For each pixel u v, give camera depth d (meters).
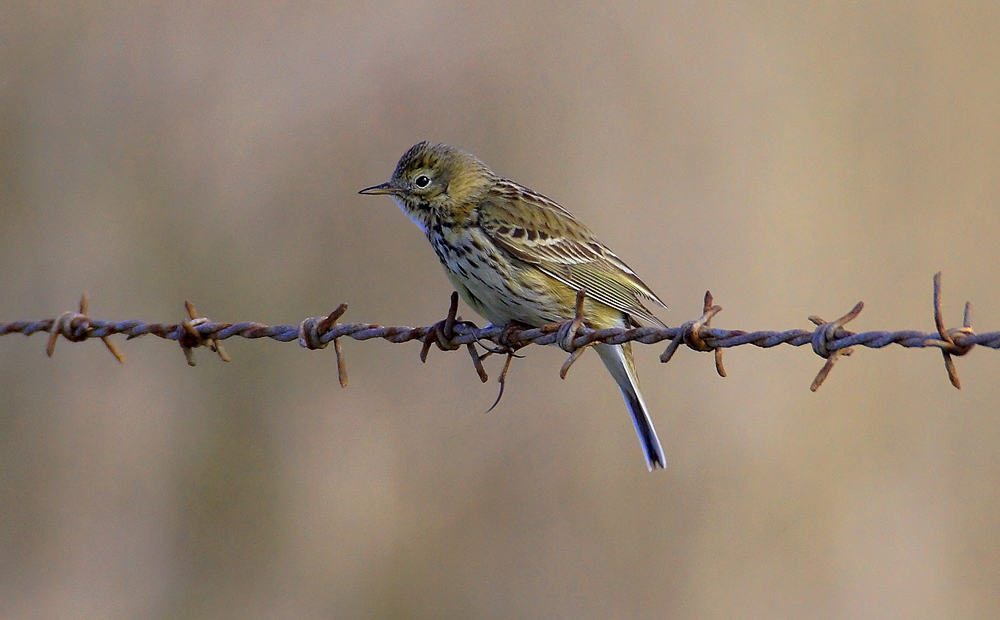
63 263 17.30
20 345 16.91
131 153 18.23
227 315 16.72
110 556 15.41
